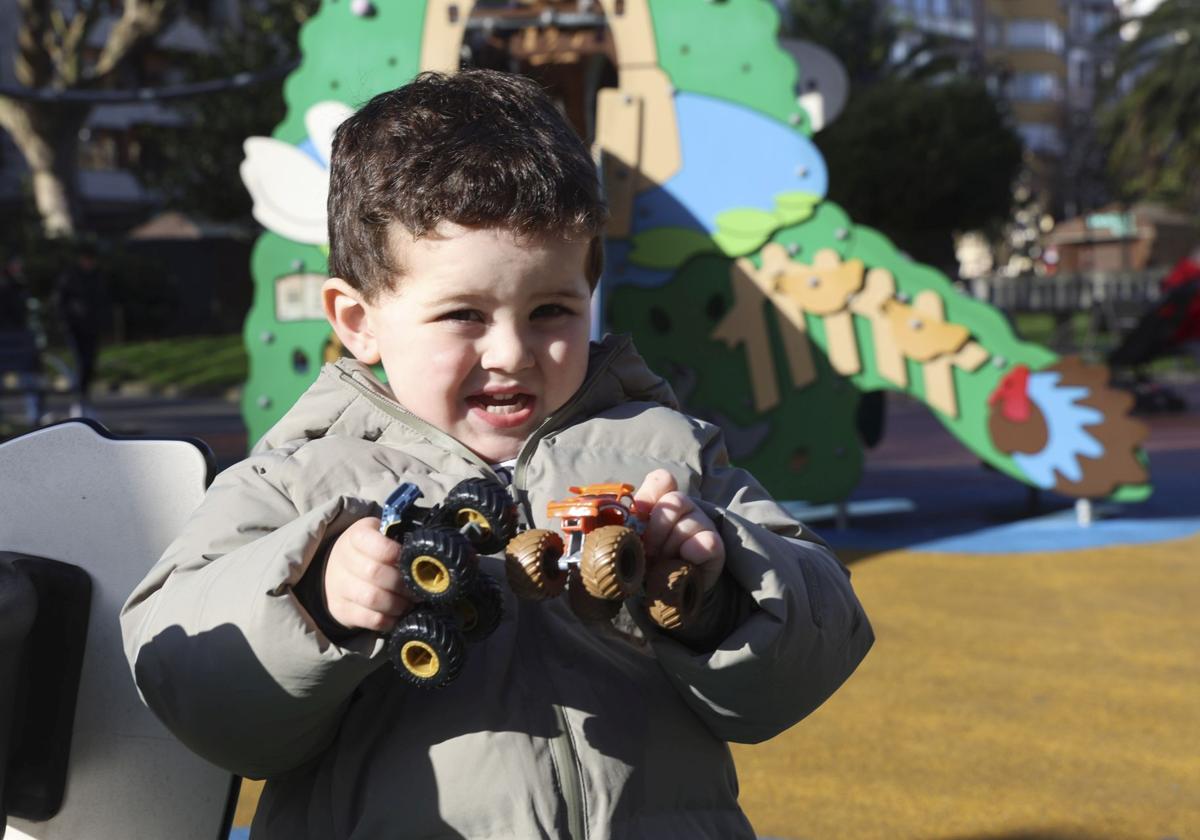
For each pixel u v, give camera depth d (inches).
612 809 50.0
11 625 50.7
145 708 57.2
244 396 243.1
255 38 836.6
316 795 51.6
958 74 1253.7
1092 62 2445.9
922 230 995.9
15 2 1153.4
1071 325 727.7
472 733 50.3
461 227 48.9
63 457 59.5
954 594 193.6
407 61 235.8
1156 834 104.3
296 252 240.5
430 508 47.1
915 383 241.3
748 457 243.0
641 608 47.8
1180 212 1326.3
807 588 51.1
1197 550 228.4
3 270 569.0
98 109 1306.6
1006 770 119.3
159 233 1162.6
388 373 53.8
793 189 237.9
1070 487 242.2
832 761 122.0
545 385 52.6
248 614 46.3
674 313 241.1
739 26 237.9
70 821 57.3
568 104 277.1
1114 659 157.2
